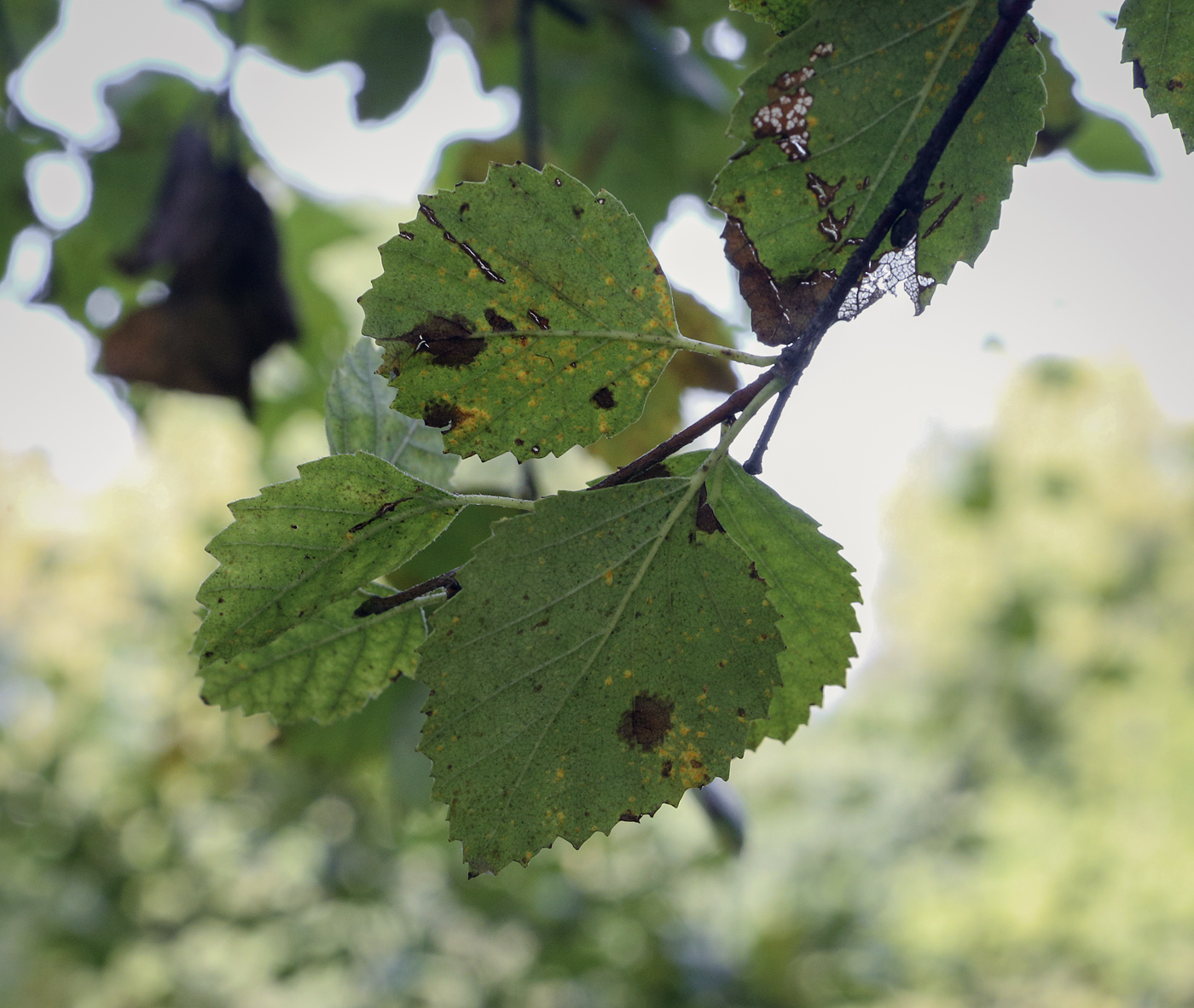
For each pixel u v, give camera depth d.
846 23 0.26
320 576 0.25
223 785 1.00
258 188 0.47
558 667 0.24
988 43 0.25
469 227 0.25
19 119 0.58
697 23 0.58
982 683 2.08
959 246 0.26
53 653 1.12
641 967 1.00
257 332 0.46
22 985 1.31
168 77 0.59
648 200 0.57
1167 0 0.26
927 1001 1.45
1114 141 0.38
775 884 1.51
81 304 0.60
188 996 1.26
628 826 1.14
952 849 1.76
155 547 1.08
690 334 0.38
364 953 1.07
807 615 0.27
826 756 1.94
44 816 1.15
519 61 0.58
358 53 0.58
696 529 0.25
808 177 0.26
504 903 1.04
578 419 0.25
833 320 0.25
